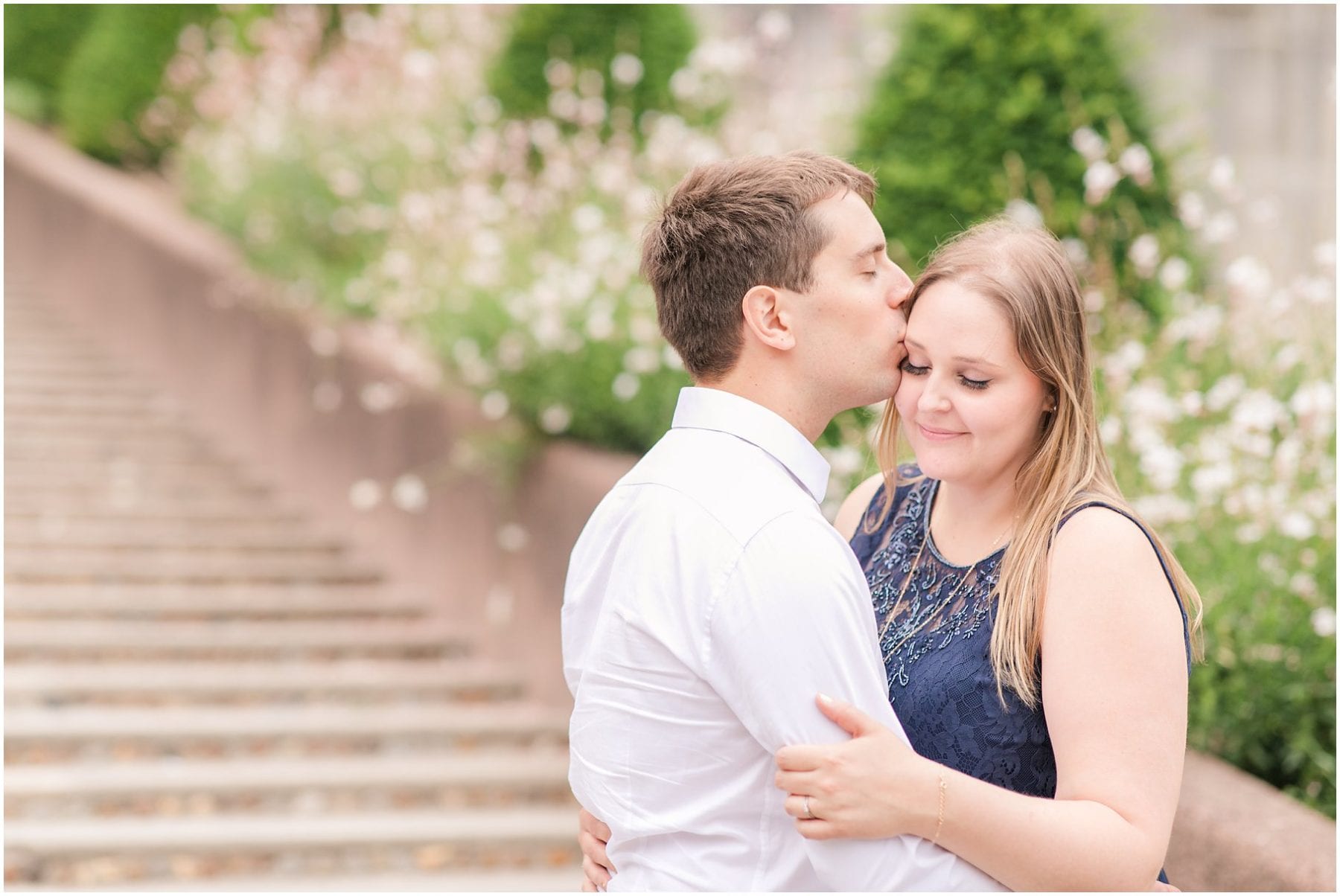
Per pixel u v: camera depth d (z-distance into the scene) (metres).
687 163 5.27
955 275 1.60
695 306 1.62
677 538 1.50
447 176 6.71
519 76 6.68
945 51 4.46
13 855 3.96
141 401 9.05
